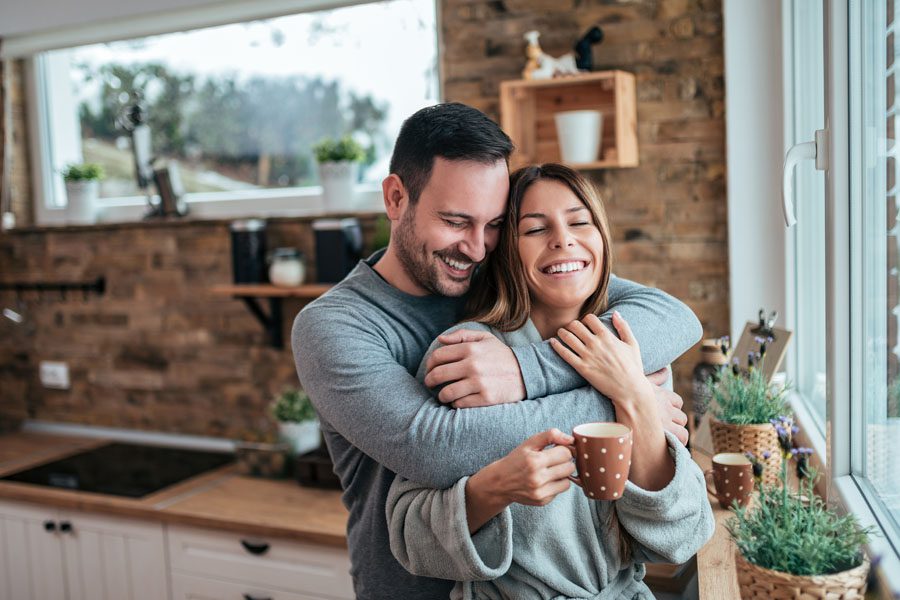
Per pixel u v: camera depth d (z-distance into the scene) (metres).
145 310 3.37
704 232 2.45
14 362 3.67
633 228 2.52
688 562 1.82
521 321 1.29
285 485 2.78
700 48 2.41
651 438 1.15
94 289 3.43
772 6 2.27
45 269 3.55
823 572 1.08
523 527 1.19
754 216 2.33
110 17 3.10
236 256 3.01
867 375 1.39
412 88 3.01
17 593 2.95
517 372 1.19
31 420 3.66
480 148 1.23
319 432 2.86
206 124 3.36
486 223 1.26
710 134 2.42
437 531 1.15
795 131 2.25
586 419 1.15
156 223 3.25
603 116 2.48
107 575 2.76
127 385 3.44
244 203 3.27
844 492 1.37
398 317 1.36
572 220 1.26
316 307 1.35
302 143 3.21
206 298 3.25
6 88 3.44
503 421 1.14
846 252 1.40
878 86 1.28
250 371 3.19
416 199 1.28
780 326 2.33
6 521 2.95
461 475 1.15
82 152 3.58
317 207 3.15
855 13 1.35
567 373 1.19
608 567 1.23
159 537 2.66
